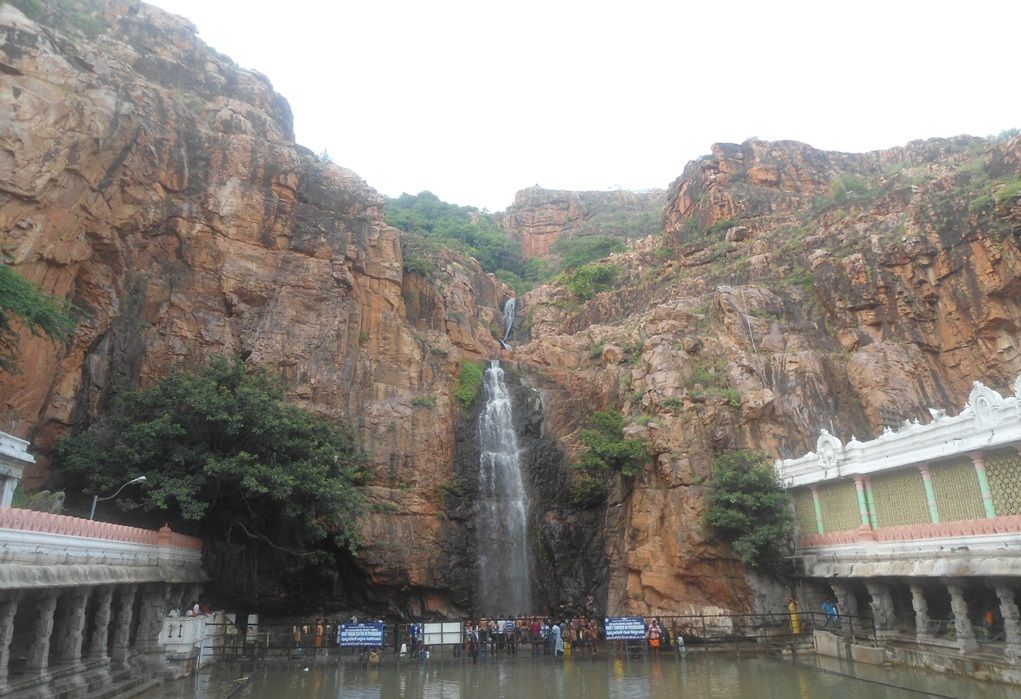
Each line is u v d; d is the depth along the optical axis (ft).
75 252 85.15
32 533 48.03
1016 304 114.42
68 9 117.60
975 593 73.92
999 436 66.95
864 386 116.37
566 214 301.22
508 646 85.71
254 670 73.36
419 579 95.25
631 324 148.25
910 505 79.66
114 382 91.40
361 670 73.41
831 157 200.44
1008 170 129.18
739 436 103.19
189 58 131.95
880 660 69.46
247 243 110.73
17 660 55.88
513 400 121.49
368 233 124.88
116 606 69.62
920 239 126.62
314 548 93.56
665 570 92.73
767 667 70.79
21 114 77.30
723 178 192.85
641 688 60.03
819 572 86.58
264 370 96.48
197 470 80.69
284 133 144.97
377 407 107.65
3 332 71.15
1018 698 50.75
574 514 105.19
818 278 134.41
